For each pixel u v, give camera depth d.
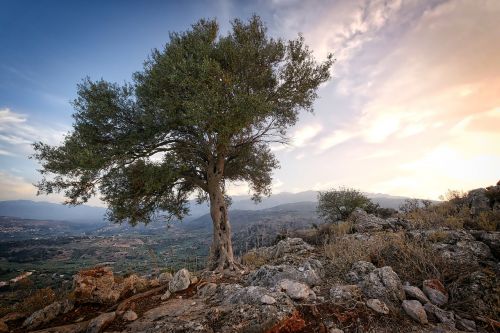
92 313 6.96
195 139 12.27
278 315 4.88
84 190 11.06
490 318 4.87
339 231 13.54
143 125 11.42
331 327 4.86
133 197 11.70
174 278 8.37
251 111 9.59
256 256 13.16
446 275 6.36
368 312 5.19
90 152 9.65
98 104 10.91
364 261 7.39
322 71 12.70
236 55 11.12
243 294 6.07
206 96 9.37
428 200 15.99
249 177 16.48
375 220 14.09
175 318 5.57
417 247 7.36
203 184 13.23
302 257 10.03
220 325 4.90
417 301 5.36
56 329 6.05
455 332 4.60
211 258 11.98
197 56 10.68
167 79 10.62
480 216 10.05
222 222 12.46
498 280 5.59
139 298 7.76
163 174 10.57
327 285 6.69
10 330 6.43
